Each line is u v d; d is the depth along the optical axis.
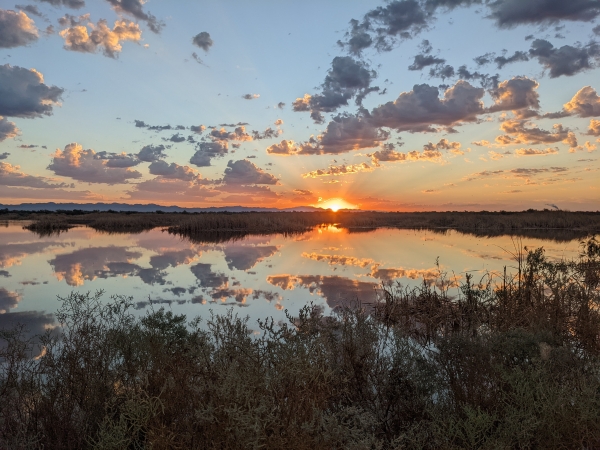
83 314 4.90
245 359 3.32
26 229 34.97
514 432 3.04
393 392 3.85
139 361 3.98
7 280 11.28
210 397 3.06
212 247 20.11
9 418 3.28
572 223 34.28
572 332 5.86
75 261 15.04
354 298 9.10
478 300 7.84
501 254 16.64
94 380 3.72
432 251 17.95
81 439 3.19
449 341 4.16
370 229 35.38
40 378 3.89
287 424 2.77
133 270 12.98
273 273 12.42
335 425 2.85
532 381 3.46
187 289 10.06
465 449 3.04
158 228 36.94
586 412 2.96
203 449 2.75
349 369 4.03
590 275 7.44
